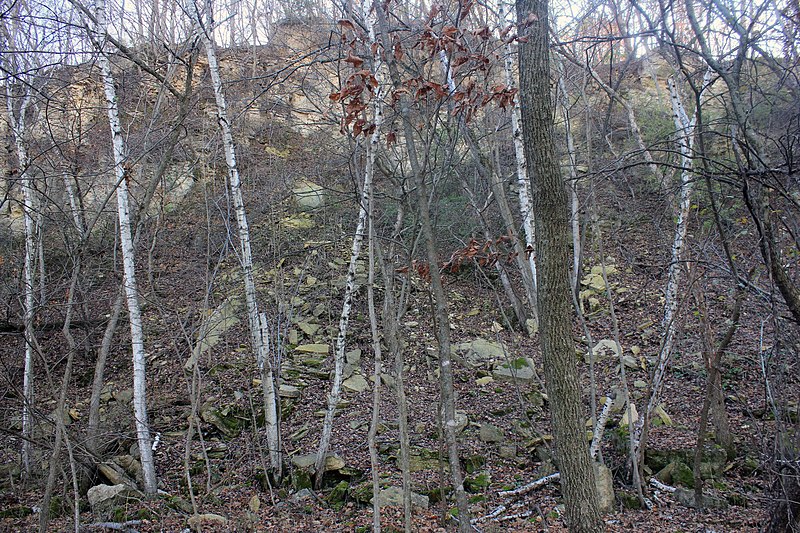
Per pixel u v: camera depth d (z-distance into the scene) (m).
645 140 13.53
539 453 8.06
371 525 6.41
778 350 5.73
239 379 9.89
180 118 8.16
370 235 5.26
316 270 12.63
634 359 10.19
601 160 10.43
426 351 11.07
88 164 11.49
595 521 4.35
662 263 12.35
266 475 7.21
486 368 10.46
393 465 7.94
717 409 7.55
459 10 4.42
